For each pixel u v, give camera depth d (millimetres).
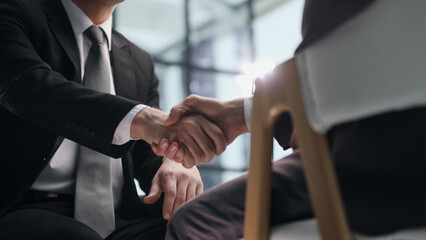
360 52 550
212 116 1287
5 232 1240
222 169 7188
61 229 1258
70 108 1272
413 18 521
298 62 613
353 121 616
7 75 1366
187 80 7770
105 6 1623
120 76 1649
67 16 1593
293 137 938
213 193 849
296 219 718
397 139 562
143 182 1639
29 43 1464
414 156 550
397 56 526
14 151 1400
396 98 530
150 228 1386
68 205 1429
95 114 1255
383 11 534
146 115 1262
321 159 592
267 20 8445
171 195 1433
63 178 1465
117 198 1556
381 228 582
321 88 586
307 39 600
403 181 561
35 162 1397
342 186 626
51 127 1298
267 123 664
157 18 8008
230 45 8234
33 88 1316
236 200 820
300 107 607
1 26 1456
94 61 1567
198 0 8219
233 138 1311
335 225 577
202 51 8016
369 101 546
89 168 1464
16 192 1360
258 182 665
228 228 789
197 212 822
